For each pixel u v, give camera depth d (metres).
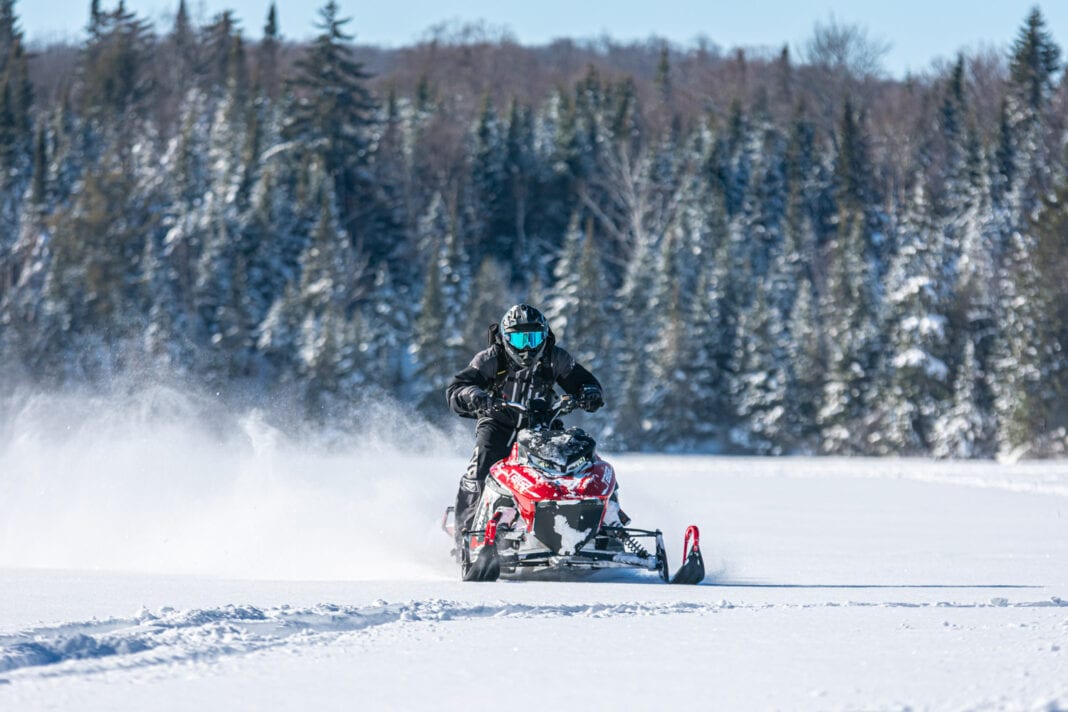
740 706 12.59
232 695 13.16
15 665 14.62
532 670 14.62
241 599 21.77
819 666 14.70
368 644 16.52
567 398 29.42
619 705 12.71
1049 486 96.94
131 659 15.08
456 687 13.62
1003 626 18.17
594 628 18.11
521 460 27.84
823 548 40.06
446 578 29.14
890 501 75.38
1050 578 29.70
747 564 33.75
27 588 23.77
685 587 25.83
